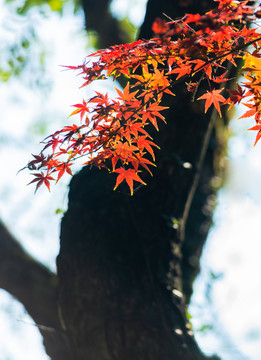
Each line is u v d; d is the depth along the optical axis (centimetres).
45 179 188
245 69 181
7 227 456
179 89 332
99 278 337
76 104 186
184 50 175
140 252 343
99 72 181
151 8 347
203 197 501
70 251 346
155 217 347
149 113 187
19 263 430
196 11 321
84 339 335
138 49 179
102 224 341
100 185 345
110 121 184
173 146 340
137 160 192
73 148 183
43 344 421
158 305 338
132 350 326
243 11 164
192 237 490
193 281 481
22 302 425
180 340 334
